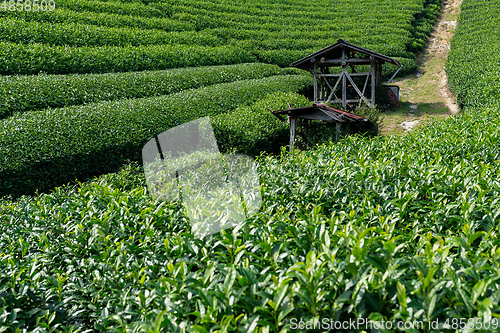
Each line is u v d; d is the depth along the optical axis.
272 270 2.32
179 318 2.09
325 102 17.70
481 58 21.34
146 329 1.87
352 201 3.56
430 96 20.61
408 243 2.70
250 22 34.62
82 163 9.46
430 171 3.82
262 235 2.64
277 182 4.32
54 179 9.09
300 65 17.94
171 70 19.88
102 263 2.87
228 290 1.93
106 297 2.61
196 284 2.13
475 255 2.30
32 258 3.14
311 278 1.82
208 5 35.03
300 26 34.59
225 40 29.31
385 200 3.52
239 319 1.93
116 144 9.89
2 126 9.84
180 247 2.66
